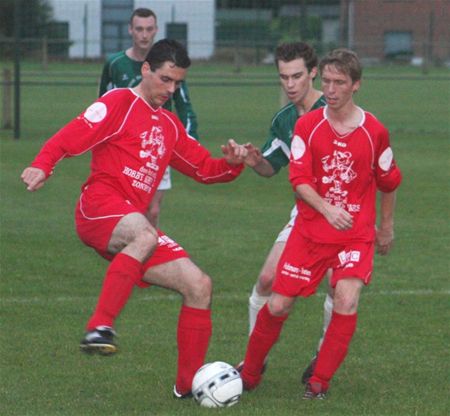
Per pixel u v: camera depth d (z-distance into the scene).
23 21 78.31
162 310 20.22
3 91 55.06
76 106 67.75
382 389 15.24
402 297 21.50
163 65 14.19
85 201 14.39
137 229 13.84
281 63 15.67
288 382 15.72
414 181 38.62
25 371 16.06
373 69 85.25
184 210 32.44
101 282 22.75
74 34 86.44
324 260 14.53
